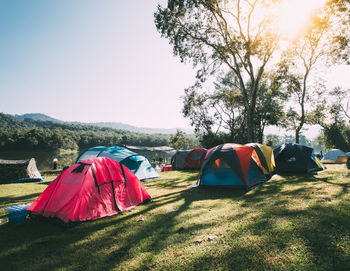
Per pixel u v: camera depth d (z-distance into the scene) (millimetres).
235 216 4648
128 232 4098
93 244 3664
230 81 30531
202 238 3600
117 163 6082
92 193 5102
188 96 26953
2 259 3223
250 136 19578
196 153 17797
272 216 4438
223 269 2691
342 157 19812
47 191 5387
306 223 3912
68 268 2938
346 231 3484
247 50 17641
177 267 2791
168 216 4977
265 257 2900
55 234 4164
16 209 5598
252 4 17578
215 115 33125
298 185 7844
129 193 6035
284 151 12164
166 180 11328
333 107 34531
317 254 2895
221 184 8336
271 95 28203
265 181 9336
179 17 19234
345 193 6020
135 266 2889
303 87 25000
